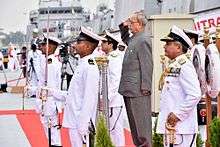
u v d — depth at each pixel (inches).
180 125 185.3
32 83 434.6
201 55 230.8
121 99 284.4
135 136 240.4
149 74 234.2
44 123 307.1
